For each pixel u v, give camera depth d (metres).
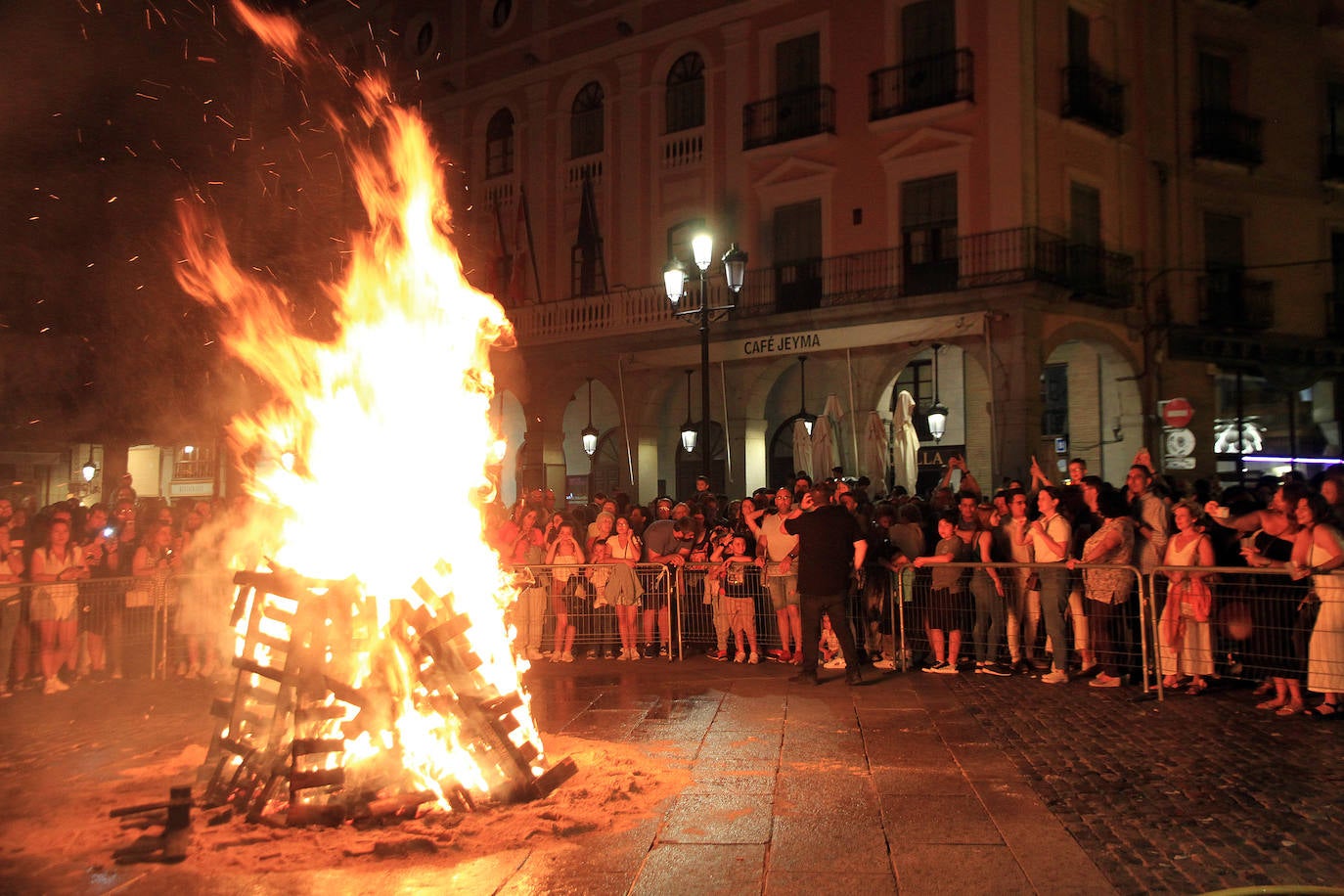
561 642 10.13
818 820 4.84
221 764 5.19
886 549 9.62
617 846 4.51
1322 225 20.81
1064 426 19.95
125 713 7.82
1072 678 8.66
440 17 25.17
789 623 9.73
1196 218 19.62
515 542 10.84
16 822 4.95
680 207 21.14
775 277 19.89
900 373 20.09
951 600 9.04
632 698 7.98
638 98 21.86
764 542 9.81
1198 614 7.88
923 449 19.83
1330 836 4.54
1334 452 20.44
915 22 18.48
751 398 20.12
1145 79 19.33
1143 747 6.23
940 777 5.59
